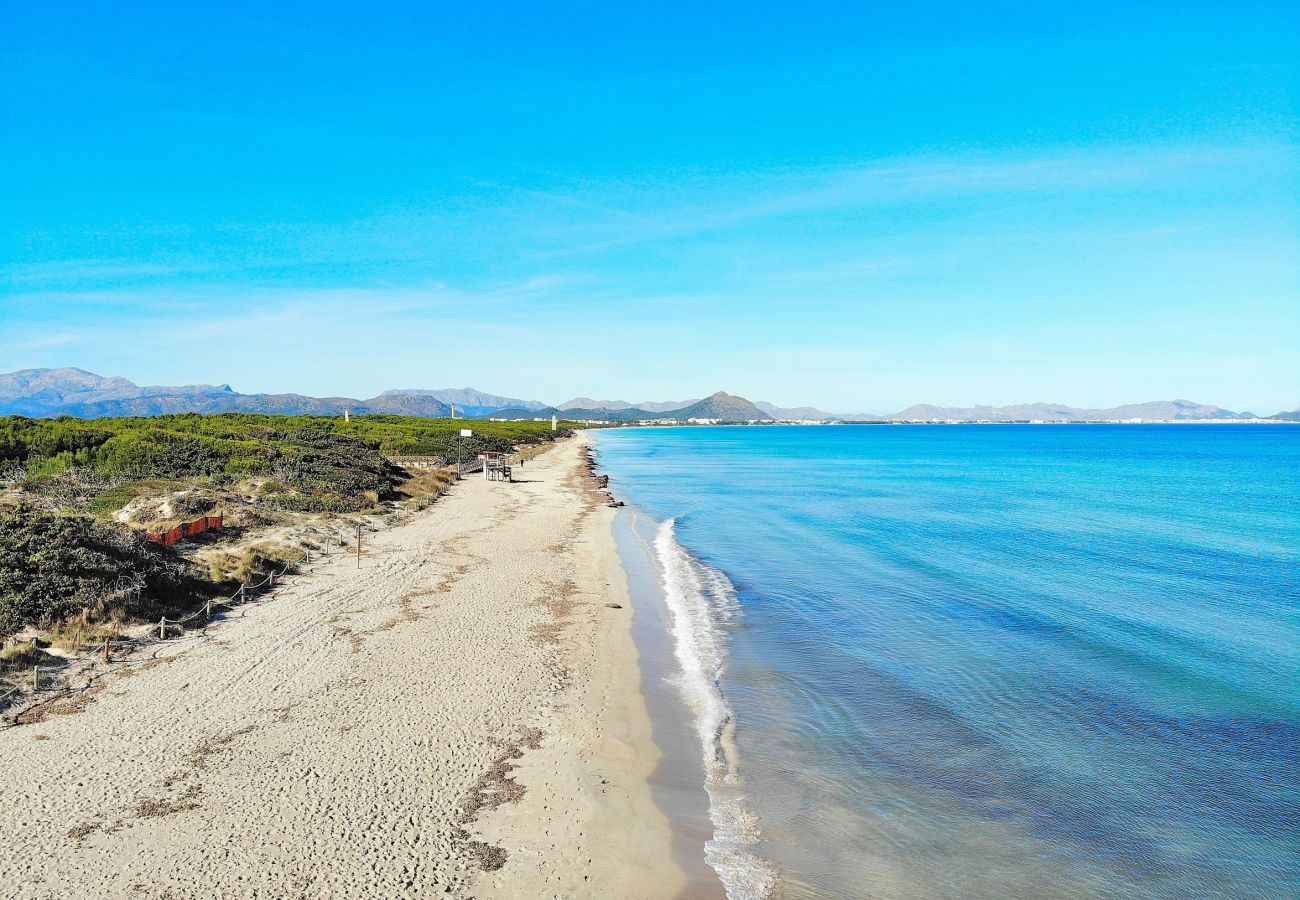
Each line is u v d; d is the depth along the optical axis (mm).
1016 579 26953
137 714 13297
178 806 10492
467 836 10203
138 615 17812
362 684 15164
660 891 9352
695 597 24125
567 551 30547
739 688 16234
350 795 10992
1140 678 16906
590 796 11438
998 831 10969
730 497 55844
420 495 45156
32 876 8898
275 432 55938
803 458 112438
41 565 17156
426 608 20922
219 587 21156
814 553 32125
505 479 60031
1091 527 39812
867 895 9477
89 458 37594
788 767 12711
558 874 9523
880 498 55000
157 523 26562
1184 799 11898
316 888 8930
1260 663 17906
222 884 8906
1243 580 26828
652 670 17141
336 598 21359
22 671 14523
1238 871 10141
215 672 15375
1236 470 83750
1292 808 11664
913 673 17203
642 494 58219
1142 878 9953
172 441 41625
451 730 13336
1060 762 13023
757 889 9508
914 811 11438
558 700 14992
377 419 107438
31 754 11727
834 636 20016
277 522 29953
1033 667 17609
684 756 12984
